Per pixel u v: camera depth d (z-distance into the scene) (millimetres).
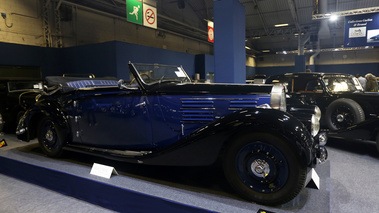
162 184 2369
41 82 5766
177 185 2346
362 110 3725
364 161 3260
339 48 24250
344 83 4434
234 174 1998
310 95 4395
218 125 1968
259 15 17703
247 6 16656
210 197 2084
